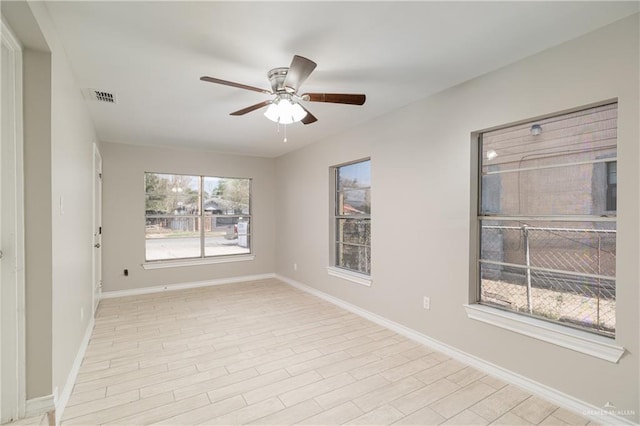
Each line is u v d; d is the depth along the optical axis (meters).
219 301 4.48
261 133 4.27
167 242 5.24
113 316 3.80
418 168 3.09
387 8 1.70
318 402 2.12
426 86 2.76
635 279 1.79
